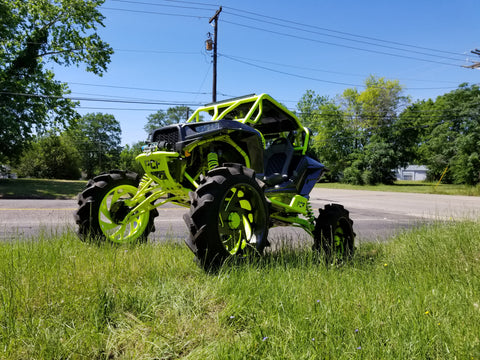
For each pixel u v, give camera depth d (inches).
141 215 188.4
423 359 69.3
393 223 388.5
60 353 68.3
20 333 73.7
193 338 75.3
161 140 160.4
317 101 2573.8
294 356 66.9
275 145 205.2
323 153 2297.0
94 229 163.2
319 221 179.6
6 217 344.2
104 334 76.0
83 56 1070.4
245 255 136.9
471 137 1747.0
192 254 147.6
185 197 171.3
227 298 97.7
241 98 189.8
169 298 96.4
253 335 75.0
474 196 1088.2
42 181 1095.6
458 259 161.2
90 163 3218.5
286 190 187.5
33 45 988.6
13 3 978.1
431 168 2276.1
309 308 89.7
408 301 97.4
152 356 70.0
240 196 146.5
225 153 166.2
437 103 2471.7
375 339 74.8
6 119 885.8
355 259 172.9
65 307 86.3
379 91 2155.5
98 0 1066.7
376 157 1994.3
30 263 117.3
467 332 79.8
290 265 134.4
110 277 110.1
